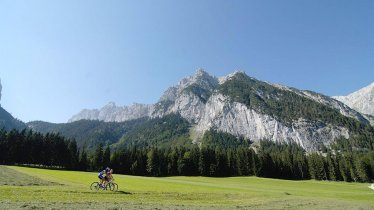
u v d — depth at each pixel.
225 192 51.22
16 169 86.44
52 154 163.12
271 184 116.69
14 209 20.95
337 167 175.25
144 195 37.66
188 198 38.03
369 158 181.75
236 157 182.25
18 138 157.25
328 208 34.53
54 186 41.00
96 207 24.28
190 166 168.38
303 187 103.75
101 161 165.38
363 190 94.06
